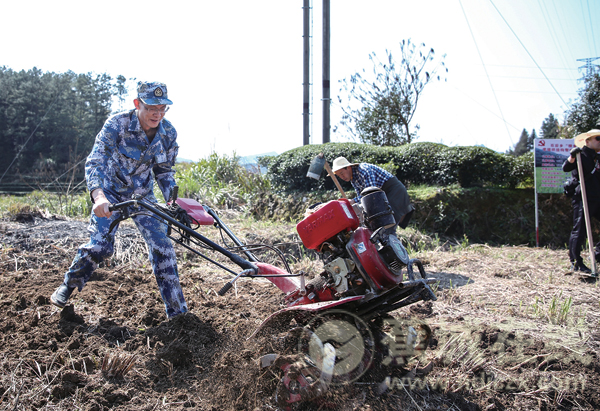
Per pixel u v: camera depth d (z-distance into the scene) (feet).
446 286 18.94
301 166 36.35
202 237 11.18
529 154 35.06
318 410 9.69
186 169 40.65
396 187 19.16
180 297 13.33
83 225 22.98
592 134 20.68
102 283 16.12
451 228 31.58
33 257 18.54
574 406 10.53
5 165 191.52
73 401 9.41
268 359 9.84
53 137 200.75
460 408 10.21
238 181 38.47
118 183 12.96
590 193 20.98
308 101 49.52
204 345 12.03
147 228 13.10
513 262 23.62
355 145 37.45
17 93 203.62
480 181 34.27
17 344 11.30
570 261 22.30
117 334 12.46
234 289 16.87
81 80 229.86
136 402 9.67
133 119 12.62
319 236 11.19
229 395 9.89
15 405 9.05
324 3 47.16
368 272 10.52
